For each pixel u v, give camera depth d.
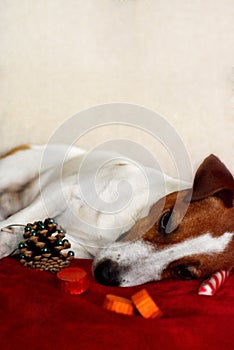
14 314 0.60
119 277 0.70
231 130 0.88
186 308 0.64
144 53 0.90
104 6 0.90
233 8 0.89
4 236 0.74
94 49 0.90
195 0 0.90
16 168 0.88
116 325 0.58
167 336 0.58
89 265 0.75
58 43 0.90
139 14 0.90
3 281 0.65
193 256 0.70
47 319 0.59
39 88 0.91
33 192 0.86
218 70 0.89
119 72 0.90
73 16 0.90
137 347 0.56
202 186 0.72
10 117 0.91
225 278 0.70
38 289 0.64
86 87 0.90
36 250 0.71
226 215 0.72
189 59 0.89
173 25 0.89
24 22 0.90
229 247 0.71
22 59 0.91
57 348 0.56
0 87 0.91
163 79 0.89
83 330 0.57
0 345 0.56
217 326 0.60
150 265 0.70
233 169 0.88
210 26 0.89
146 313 0.61
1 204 0.87
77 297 0.63
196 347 0.57
